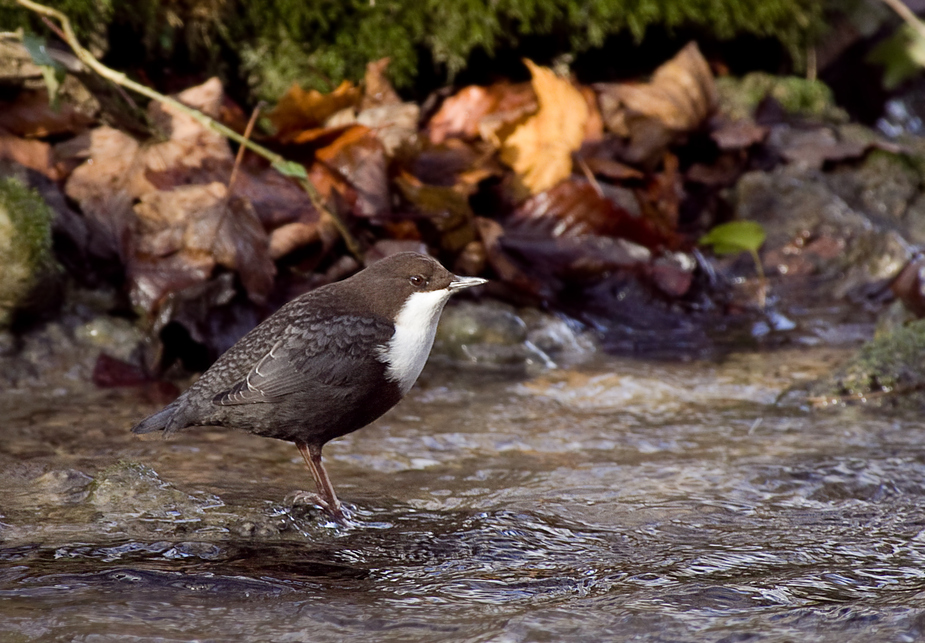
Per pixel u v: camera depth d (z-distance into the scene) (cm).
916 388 905
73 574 530
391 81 1235
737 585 540
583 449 787
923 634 471
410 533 619
